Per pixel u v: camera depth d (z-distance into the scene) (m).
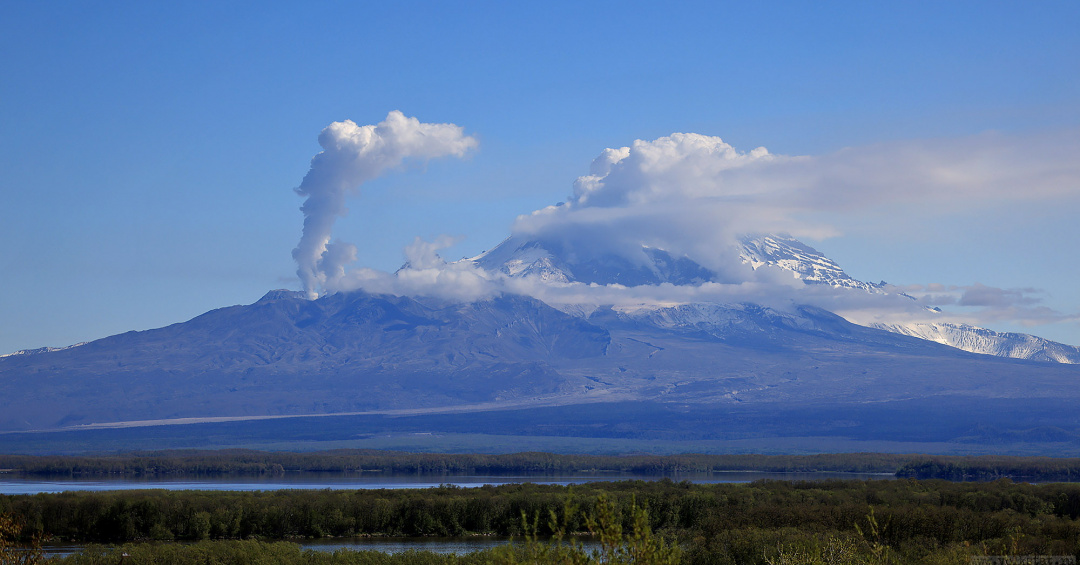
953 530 127.00
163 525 157.75
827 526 131.12
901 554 105.38
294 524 165.50
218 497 172.88
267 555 118.88
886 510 132.25
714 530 140.50
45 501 155.62
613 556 37.72
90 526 154.12
